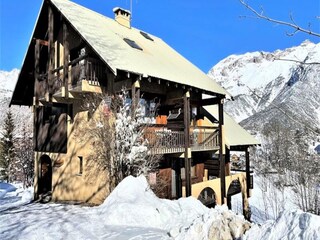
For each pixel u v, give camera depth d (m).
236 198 26.75
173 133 12.86
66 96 12.07
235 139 17.00
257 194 25.58
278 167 21.50
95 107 11.84
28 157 26.34
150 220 7.95
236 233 6.07
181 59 18.34
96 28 13.23
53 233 7.33
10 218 9.17
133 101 10.87
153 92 13.87
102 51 10.84
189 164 13.33
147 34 19.41
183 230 6.67
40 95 14.14
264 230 5.24
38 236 7.13
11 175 31.98
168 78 12.02
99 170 11.77
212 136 15.30
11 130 34.72
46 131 15.09
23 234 7.33
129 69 10.58
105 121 11.00
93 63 11.81
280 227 4.91
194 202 9.25
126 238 6.83
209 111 18.41
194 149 13.85
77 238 6.94
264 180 23.97
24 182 25.72
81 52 13.42
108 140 10.73
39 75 14.30
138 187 9.26
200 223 6.32
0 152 35.38
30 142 27.52
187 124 13.27
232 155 38.03
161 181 13.16
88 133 12.28
